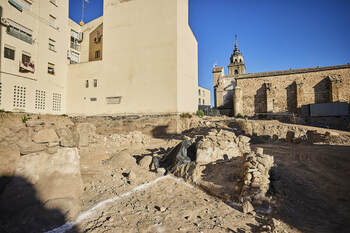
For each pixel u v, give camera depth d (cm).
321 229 373
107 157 1000
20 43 1928
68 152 504
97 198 496
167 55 2120
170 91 2084
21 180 393
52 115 2284
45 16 2227
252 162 575
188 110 2438
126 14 2353
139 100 2220
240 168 659
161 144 1523
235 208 477
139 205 473
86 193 520
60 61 2472
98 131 2319
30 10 2052
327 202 484
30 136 435
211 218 421
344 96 2623
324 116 2475
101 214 416
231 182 591
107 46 2431
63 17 2516
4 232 322
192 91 2638
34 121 496
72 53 3072
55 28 2380
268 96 2989
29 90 2022
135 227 370
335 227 379
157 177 727
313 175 676
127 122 2198
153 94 2156
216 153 818
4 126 404
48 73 2273
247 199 487
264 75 3117
